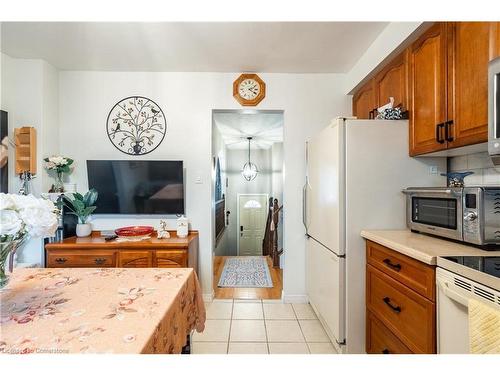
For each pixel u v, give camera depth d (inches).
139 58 103.2
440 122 62.9
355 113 113.1
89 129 114.9
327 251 85.2
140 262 96.3
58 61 105.9
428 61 66.8
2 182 98.1
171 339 40.5
